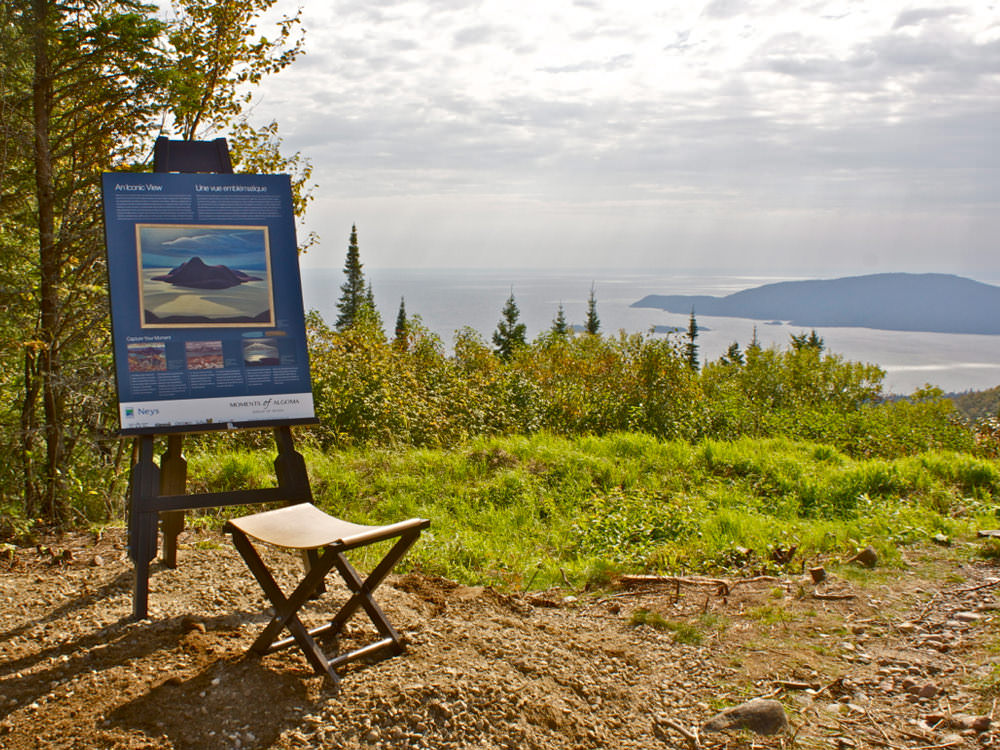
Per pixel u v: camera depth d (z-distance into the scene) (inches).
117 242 166.9
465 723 120.6
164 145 179.3
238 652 141.9
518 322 1812.3
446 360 567.8
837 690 140.8
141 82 239.1
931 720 129.3
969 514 291.0
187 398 166.2
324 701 125.8
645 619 172.9
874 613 177.9
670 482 330.6
